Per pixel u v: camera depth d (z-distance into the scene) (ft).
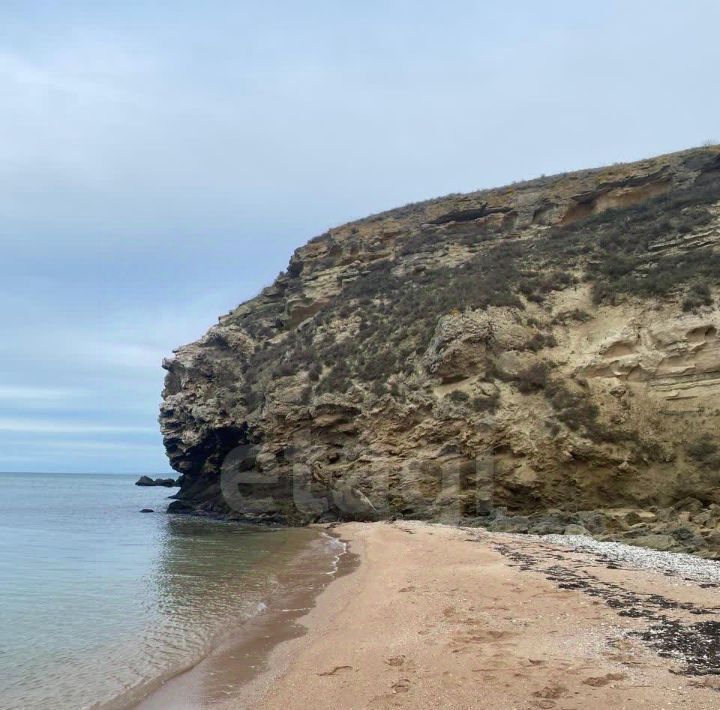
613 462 88.63
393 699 26.66
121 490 343.67
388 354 125.49
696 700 23.81
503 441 97.71
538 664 29.01
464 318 110.11
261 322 183.83
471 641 33.71
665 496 84.07
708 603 40.04
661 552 64.13
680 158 146.20
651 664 28.07
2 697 31.04
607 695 24.75
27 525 129.08
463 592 46.16
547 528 83.20
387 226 184.34
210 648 38.40
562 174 175.52
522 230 157.17
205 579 64.34
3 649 39.52
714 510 77.66
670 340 92.27
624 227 126.93
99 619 47.34
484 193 177.88
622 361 95.30
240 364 173.37
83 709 29.09
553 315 111.14
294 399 133.80
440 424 103.71
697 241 110.11
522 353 105.60
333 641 37.27
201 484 172.76
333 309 158.51
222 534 110.63
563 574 50.65
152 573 68.28
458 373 107.34
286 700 28.17
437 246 162.50
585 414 92.84
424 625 37.93
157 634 42.65
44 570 71.31
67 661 36.81
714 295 94.12
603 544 70.28
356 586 55.21
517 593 44.47
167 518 148.05
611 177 151.23
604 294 108.47
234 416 153.07
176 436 172.96
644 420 89.10
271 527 123.75
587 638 32.60
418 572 56.49
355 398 120.67
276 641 39.32
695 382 88.58
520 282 119.34
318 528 114.01
